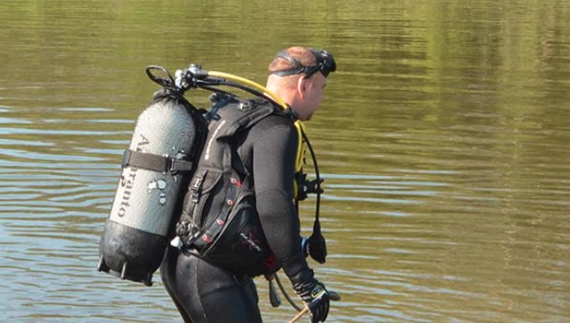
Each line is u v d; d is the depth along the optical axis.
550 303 13.46
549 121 24.62
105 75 29.41
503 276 14.37
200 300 8.83
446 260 14.97
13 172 18.86
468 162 20.47
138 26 41.53
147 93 26.83
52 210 16.80
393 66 32.72
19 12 46.12
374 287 13.91
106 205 17.22
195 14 46.88
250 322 8.91
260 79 28.95
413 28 42.66
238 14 47.00
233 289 8.84
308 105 9.06
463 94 28.08
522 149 21.67
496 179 19.22
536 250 15.44
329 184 18.72
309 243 9.46
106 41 36.62
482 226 16.50
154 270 8.88
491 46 38.19
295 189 8.99
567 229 16.42
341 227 16.30
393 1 54.81
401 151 21.30
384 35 40.25
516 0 56.44
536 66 33.62
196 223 8.70
